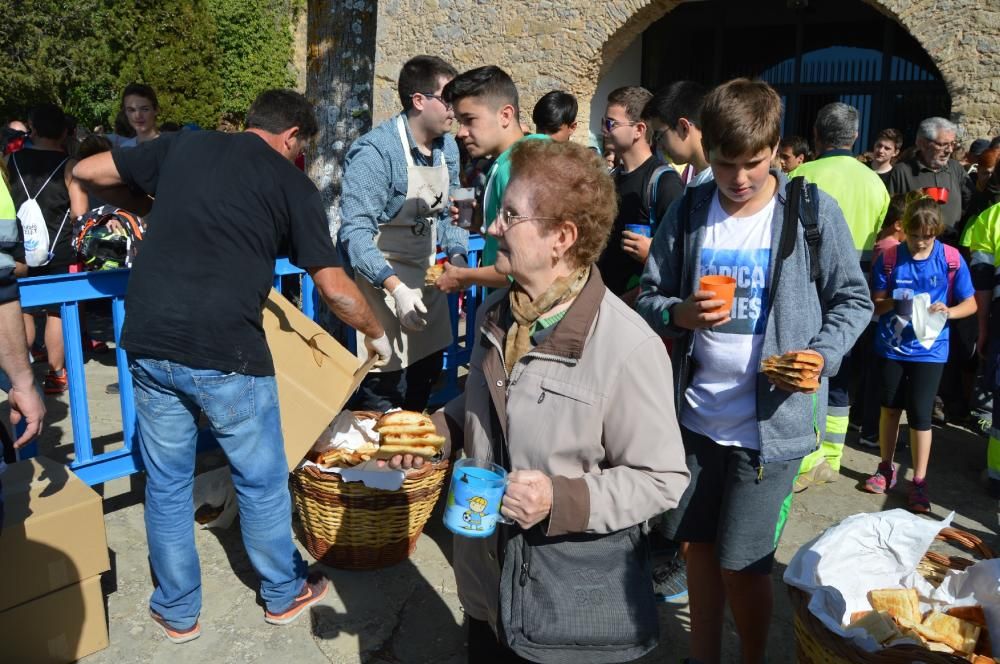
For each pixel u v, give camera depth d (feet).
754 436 7.73
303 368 10.25
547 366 5.66
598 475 5.52
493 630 6.36
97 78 73.05
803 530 12.85
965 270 14.14
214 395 8.66
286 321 10.49
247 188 8.48
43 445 14.99
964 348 17.40
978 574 7.64
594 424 5.54
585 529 5.36
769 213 7.68
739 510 7.81
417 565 11.38
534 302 5.69
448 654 9.55
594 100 41.50
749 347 7.70
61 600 8.87
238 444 9.01
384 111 44.68
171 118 75.31
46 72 68.23
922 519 8.32
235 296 8.50
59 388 17.83
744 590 8.07
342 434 11.11
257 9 84.58
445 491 13.58
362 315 9.32
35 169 17.84
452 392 16.71
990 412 17.29
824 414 8.05
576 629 5.55
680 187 10.63
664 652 9.78
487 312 6.17
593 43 37.83
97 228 16.62
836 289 7.70
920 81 36.19
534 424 5.67
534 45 39.45
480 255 16.65
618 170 12.10
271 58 86.74
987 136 29.30
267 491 9.33
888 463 14.26
